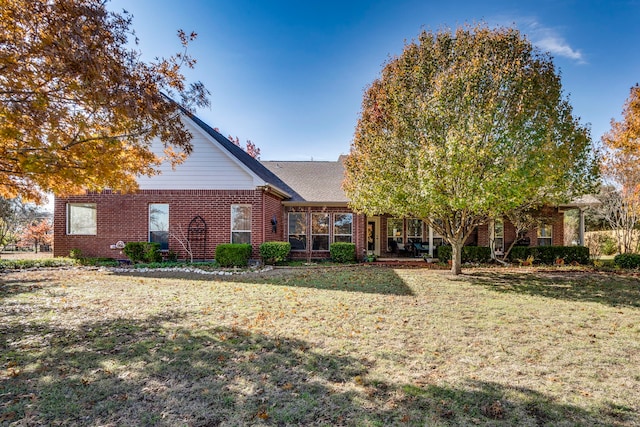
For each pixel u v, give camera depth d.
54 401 3.04
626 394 3.27
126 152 6.52
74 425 2.70
